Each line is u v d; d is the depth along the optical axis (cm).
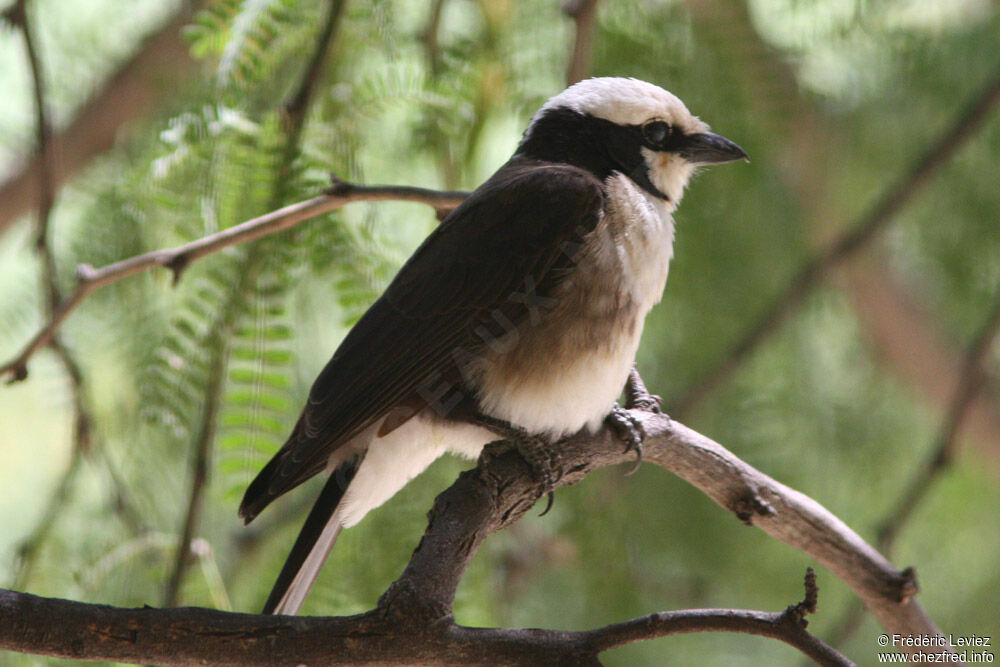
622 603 969
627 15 979
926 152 1174
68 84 1143
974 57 1133
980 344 1086
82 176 1161
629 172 871
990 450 1375
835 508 1241
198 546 811
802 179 1251
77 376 896
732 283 1123
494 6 984
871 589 773
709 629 532
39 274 966
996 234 1202
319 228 766
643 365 1157
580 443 766
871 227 1132
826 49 1073
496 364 758
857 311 1425
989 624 1316
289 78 881
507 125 1051
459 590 848
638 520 1057
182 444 983
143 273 898
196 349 752
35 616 519
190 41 819
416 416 768
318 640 531
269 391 762
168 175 767
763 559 1184
